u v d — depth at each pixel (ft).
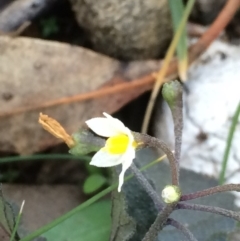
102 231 0.43
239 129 0.53
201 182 0.48
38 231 0.38
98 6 0.53
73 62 0.52
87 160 0.52
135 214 0.39
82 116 0.51
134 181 0.40
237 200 0.50
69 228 0.43
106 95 0.52
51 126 0.29
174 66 0.53
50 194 0.51
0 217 0.37
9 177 0.53
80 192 0.52
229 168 0.52
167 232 0.41
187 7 0.48
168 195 0.27
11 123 0.50
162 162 0.49
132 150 0.27
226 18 0.53
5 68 0.51
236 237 0.46
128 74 0.52
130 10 0.53
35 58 0.52
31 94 0.51
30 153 0.51
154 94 0.49
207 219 0.43
